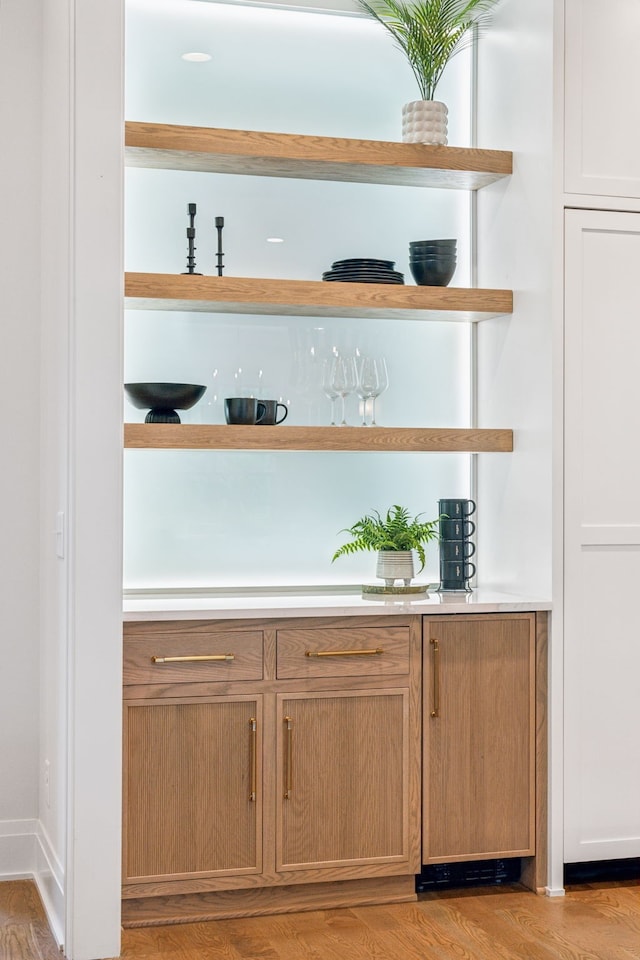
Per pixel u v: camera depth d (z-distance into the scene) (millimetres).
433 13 3625
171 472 3711
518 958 2869
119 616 2928
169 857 3084
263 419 3490
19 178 3572
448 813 3314
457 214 3986
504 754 3359
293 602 3367
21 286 3570
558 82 3395
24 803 3568
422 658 3293
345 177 3717
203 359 3727
